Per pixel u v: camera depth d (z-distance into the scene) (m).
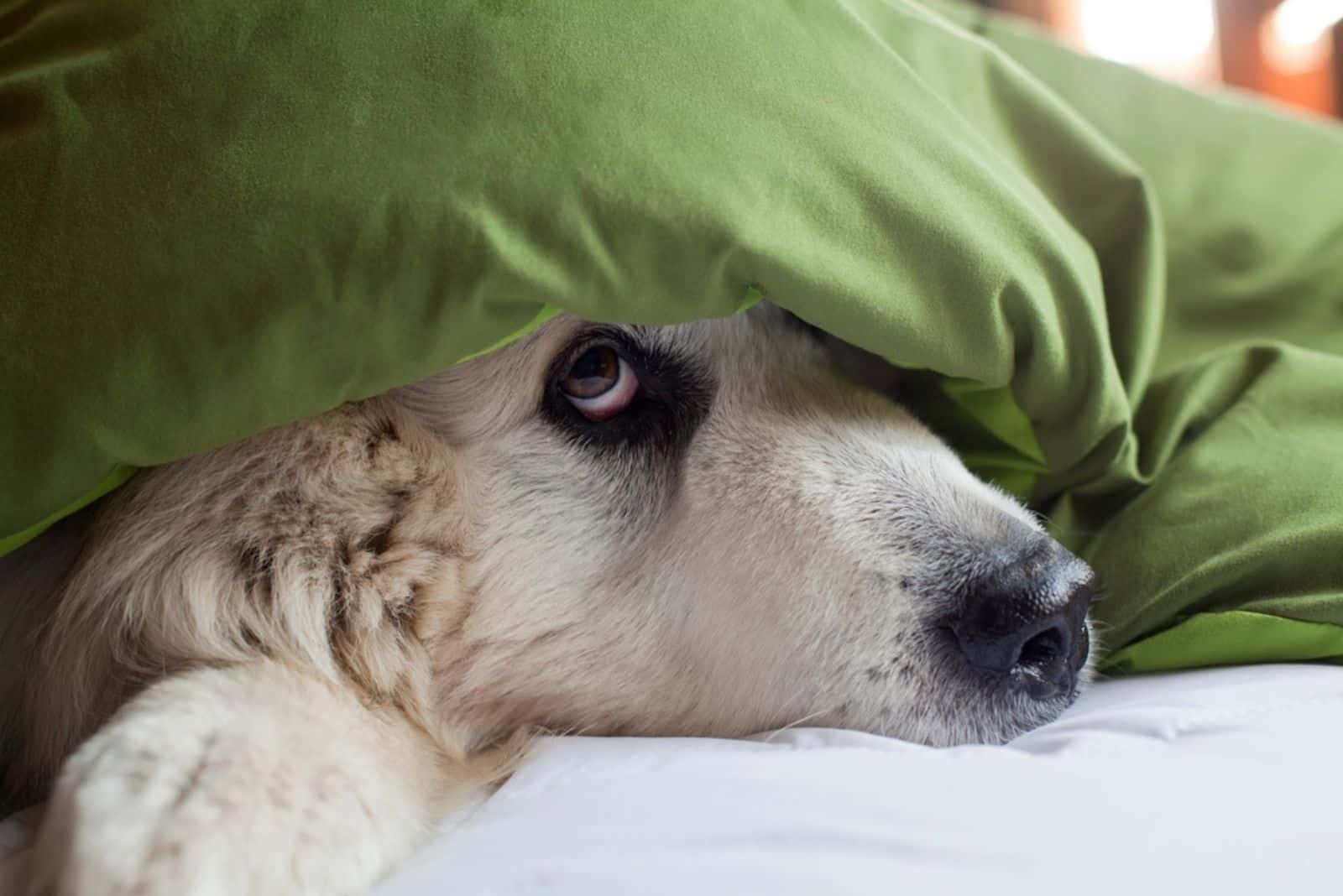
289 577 0.44
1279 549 0.45
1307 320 0.56
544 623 0.47
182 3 0.41
